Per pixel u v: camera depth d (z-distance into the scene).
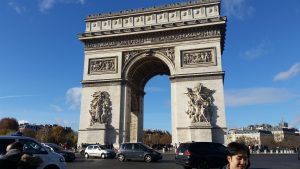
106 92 93.38
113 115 90.94
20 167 13.12
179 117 85.06
